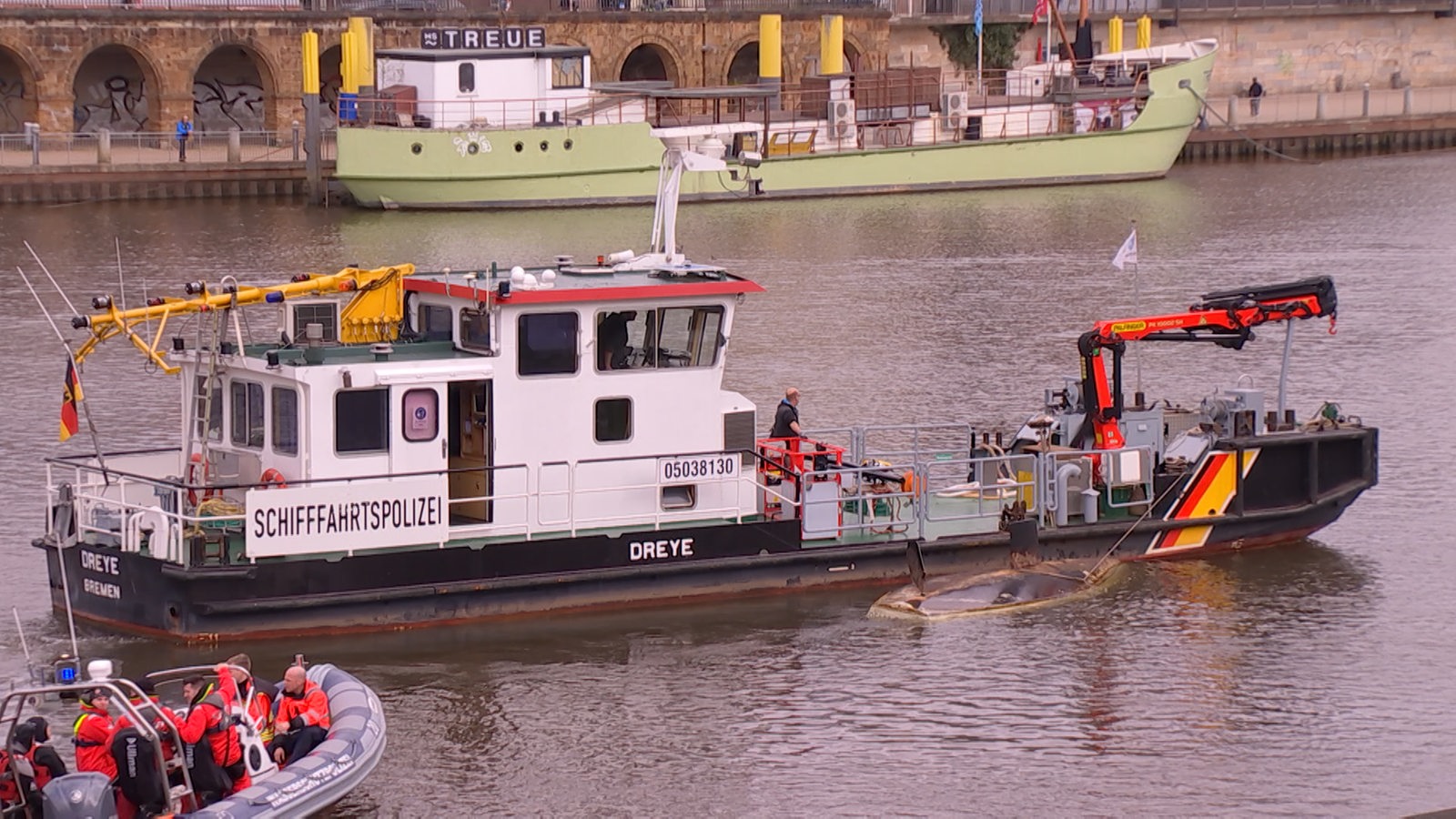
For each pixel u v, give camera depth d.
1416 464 60.28
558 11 154.75
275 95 147.38
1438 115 175.12
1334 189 139.25
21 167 126.56
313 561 42.44
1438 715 40.69
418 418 43.72
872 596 47.06
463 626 43.94
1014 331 82.06
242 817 32.44
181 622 42.12
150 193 131.00
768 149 137.00
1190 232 116.00
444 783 37.22
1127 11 183.00
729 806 36.31
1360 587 48.62
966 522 49.12
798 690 41.81
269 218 122.25
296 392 43.03
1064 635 45.12
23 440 62.59
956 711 40.78
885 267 102.00
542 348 44.66
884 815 35.97
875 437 63.56
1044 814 36.00
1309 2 197.75
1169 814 36.03
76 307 87.44
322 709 35.72
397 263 101.62
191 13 141.88
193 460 45.19
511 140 127.88
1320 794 36.94
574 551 44.62
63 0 143.38
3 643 42.84
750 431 47.06
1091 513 49.44
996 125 145.88
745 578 46.09
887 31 168.12
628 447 45.81
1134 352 78.31
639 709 40.69
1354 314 86.06
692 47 159.25
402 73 130.75
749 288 46.22
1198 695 41.66
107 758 32.97
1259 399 51.47
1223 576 49.28
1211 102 180.38
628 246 110.12
